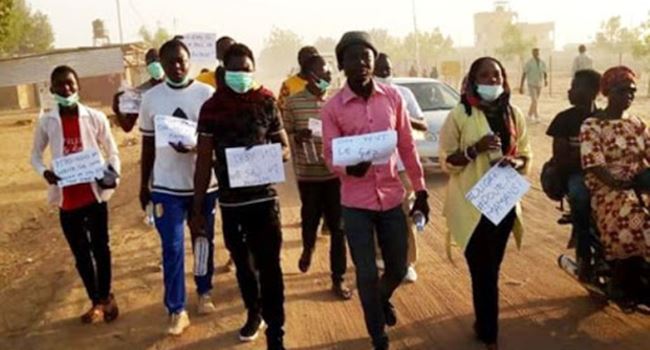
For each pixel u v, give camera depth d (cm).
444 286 608
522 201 896
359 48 426
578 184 508
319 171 582
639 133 476
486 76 439
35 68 3275
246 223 471
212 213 550
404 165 462
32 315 602
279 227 478
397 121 448
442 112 1130
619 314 527
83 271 559
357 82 430
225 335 527
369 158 425
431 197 967
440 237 769
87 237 557
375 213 444
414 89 1185
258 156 461
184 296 539
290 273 664
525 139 458
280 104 612
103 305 568
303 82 607
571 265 549
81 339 537
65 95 522
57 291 654
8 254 842
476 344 489
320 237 784
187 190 519
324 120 441
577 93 509
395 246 452
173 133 500
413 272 624
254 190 466
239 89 459
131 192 1154
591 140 473
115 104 673
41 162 534
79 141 531
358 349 493
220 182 471
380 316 449
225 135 462
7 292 673
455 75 3597
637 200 469
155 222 524
